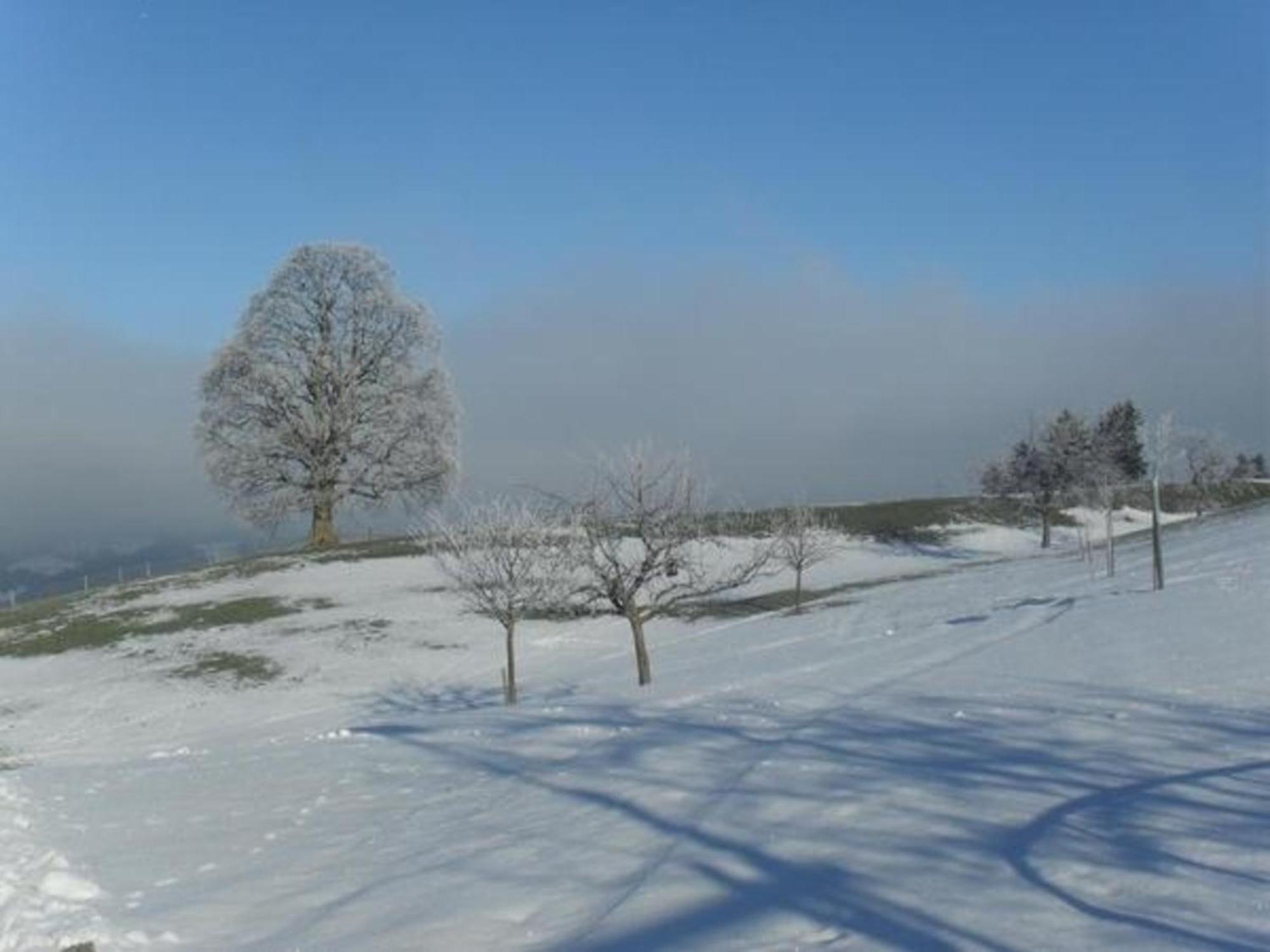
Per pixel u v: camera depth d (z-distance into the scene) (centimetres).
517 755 1490
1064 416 5691
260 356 5225
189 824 1250
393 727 1989
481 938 743
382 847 1044
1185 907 652
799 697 1675
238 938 797
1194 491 6662
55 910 849
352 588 4481
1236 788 901
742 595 4412
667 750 1344
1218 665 1474
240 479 5228
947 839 835
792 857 830
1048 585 3164
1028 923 649
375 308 5338
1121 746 1084
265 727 2728
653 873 830
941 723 1300
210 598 4425
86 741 2750
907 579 4434
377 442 5322
